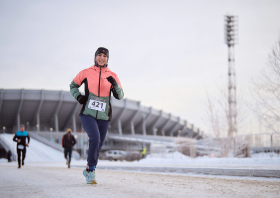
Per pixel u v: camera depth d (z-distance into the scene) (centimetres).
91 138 399
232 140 1866
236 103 2017
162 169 758
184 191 330
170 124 11650
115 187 365
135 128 10731
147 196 289
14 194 307
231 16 3959
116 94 422
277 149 1357
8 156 3259
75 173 679
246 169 554
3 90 6975
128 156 4334
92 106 404
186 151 2206
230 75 3744
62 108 8081
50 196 291
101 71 420
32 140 5847
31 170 869
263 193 314
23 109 7581
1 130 7900
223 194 306
